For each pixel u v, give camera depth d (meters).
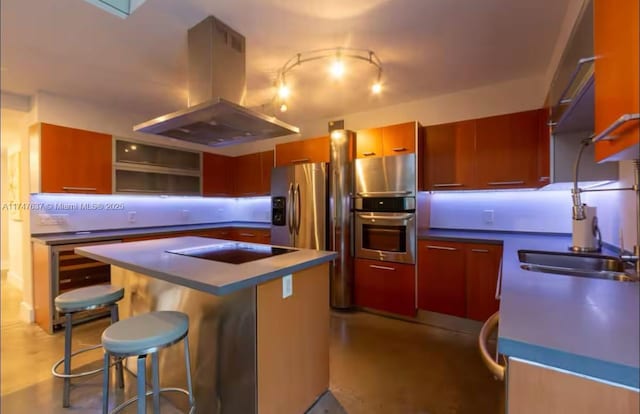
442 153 3.06
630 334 0.67
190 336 1.73
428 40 2.17
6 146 4.69
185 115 1.96
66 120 3.22
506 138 2.74
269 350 1.51
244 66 2.09
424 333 2.77
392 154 3.11
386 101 3.48
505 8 1.81
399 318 3.12
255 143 4.99
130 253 1.93
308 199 3.52
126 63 2.46
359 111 3.86
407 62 2.51
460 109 3.21
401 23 1.96
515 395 0.68
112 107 3.55
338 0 1.72
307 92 3.19
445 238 2.79
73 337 2.71
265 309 1.49
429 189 3.13
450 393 1.90
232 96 2.02
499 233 3.03
